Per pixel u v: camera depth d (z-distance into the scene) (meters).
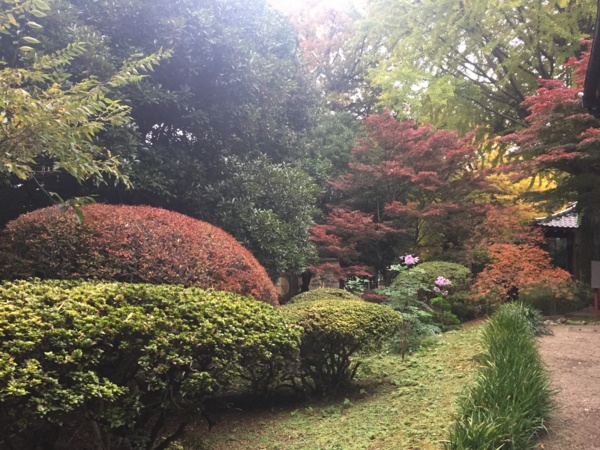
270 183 7.91
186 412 3.04
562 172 11.61
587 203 10.05
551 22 11.14
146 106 6.64
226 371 2.96
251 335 3.06
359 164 12.30
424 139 12.11
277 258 7.20
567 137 9.06
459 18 12.21
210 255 4.88
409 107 14.60
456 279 9.86
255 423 4.64
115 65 6.24
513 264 9.62
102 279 4.22
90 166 3.45
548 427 3.55
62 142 3.32
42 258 4.28
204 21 6.75
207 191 6.91
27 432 2.65
